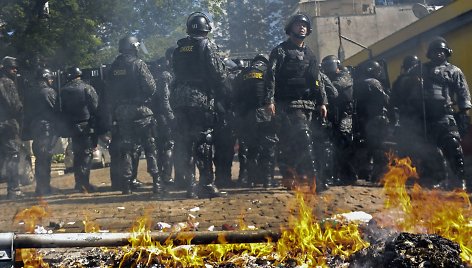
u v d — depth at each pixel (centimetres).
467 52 1438
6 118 962
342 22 4562
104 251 457
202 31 804
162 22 2752
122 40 902
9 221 671
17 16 2231
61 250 464
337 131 984
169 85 1005
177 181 980
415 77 932
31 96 984
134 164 915
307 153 808
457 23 1448
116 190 1030
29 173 1384
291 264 392
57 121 1010
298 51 810
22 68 1052
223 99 961
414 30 1656
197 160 809
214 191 809
